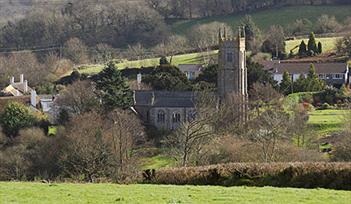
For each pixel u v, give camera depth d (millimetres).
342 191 115875
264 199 104938
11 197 106438
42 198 105688
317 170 132000
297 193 111375
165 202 101438
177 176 143000
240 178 137500
